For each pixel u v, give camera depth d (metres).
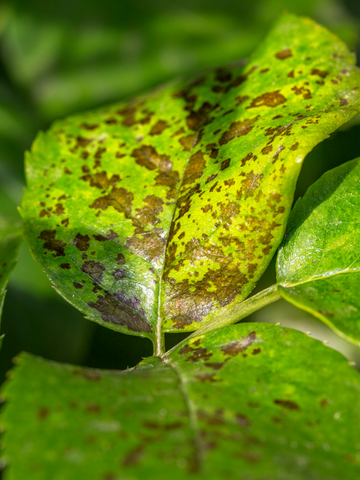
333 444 0.12
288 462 0.12
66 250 0.14
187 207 0.14
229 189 0.14
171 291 0.14
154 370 0.13
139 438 0.12
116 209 0.14
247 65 0.15
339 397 0.12
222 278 0.14
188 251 0.14
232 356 0.13
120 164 0.15
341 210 0.14
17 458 0.12
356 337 0.13
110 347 0.20
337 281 0.14
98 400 0.12
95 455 0.12
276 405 0.12
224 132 0.15
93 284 0.14
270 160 0.14
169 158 0.15
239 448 0.12
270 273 0.19
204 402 0.12
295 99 0.15
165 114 0.15
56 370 0.13
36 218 0.14
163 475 0.12
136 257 0.14
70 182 0.15
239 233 0.14
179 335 0.19
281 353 0.13
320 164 0.19
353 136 0.19
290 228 0.14
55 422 0.12
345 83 0.15
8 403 0.12
